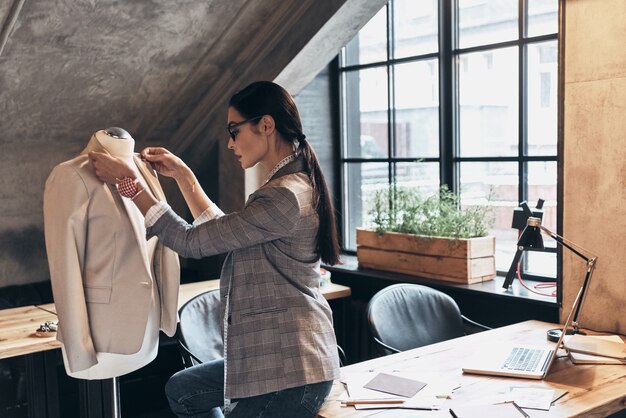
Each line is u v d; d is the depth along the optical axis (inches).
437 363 104.1
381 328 125.1
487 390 92.6
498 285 147.3
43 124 161.0
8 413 150.1
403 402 88.3
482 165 162.2
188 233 80.3
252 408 79.3
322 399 80.2
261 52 164.4
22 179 167.9
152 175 96.7
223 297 82.1
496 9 156.2
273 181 81.0
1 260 169.2
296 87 169.2
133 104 167.5
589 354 105.1
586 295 122.9
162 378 172.6
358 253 170.6
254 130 81.7
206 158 186.4
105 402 122.0
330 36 156.3
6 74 143.3
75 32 140.9
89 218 88.8
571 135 123.6
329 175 192.4
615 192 118.1
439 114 167.0
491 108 159.3
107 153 91.1
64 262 86.7
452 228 153.0
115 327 89.9
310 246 81.5
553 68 147.6
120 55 151.9
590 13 119.3
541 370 98.3
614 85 117.0
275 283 79.8
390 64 178.4
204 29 154.7
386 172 182.4
